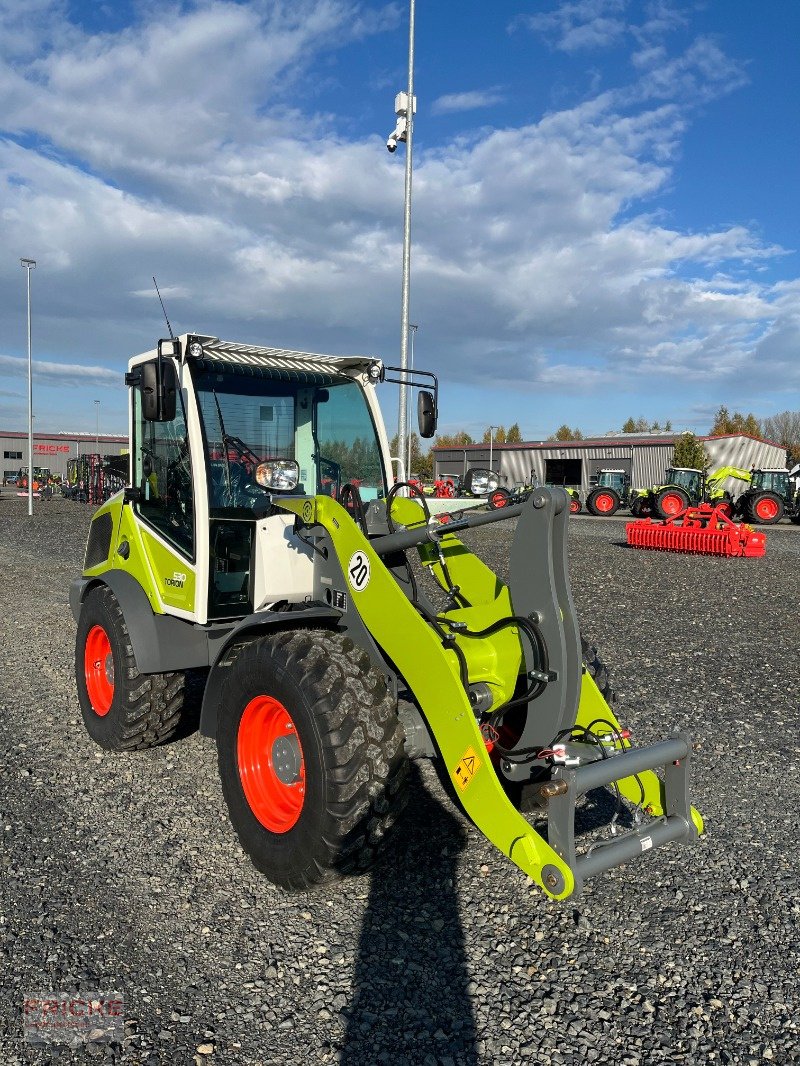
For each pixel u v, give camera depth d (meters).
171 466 4.35
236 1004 2.66
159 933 3.04
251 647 3.44
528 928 3.10
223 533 4.16
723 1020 2.61
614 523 26.06
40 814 4.02
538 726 3.17
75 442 75.56
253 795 3.45
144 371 3.98
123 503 4.82
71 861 3.57
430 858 3.62
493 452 49.50
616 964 2.89
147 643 4.35
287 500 3.87
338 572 3.70
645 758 2.90
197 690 6.05
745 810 4.12
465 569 3.89
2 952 2.92
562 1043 2.50
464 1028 2.56
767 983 2.79
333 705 3.06
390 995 2.71
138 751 4.85
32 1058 2.42
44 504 34.50
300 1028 2.56
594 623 8.77
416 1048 2.48
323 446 4.60
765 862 3.60
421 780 4.46
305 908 3.22
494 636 3.25
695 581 11.92
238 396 4.28
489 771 2.87
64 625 8.58
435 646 3.06
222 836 3.81
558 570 3.07
